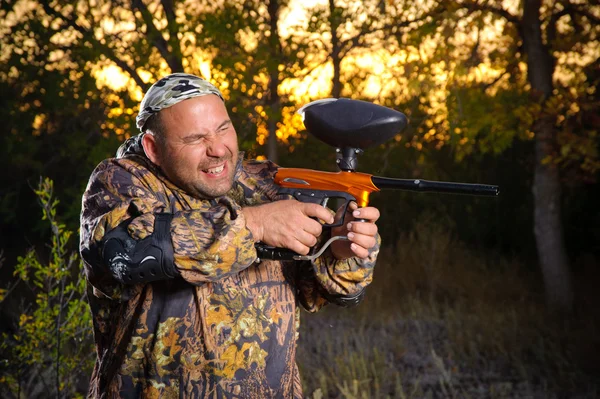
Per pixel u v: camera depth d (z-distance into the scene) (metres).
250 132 5.67
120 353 1.61
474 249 8.38
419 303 6.40
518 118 6.00
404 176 8.34
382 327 5.93
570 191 8.36
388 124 1.64
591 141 5.58
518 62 6.04
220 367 1.59
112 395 1.60
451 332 5.42
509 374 4.68
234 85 5.23
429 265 7.40
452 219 8.73
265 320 1.67
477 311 6.02
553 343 5.09
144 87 5.47
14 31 5.68
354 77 5.89
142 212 1.54
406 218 8.98
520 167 8.62
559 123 5.78
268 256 1.52
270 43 5.46
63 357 3.39
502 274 7.52
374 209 1.62
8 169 7.64
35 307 5.35
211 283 1.60
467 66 5.61
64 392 3.36
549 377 4.53
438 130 6.39
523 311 6.00
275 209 1.51
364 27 5.51
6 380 3.46
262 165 1.80
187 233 1.46
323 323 6.09
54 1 5.60
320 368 4.79
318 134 1.70
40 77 6.02
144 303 1.59
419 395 4.35
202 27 5.15
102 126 6.01
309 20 5.26
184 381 1.58
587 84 5.56
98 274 1.55
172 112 1.55
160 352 1.58
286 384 1.71
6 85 6.68
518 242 8.51
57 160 7.09
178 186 1.62
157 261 1.44
